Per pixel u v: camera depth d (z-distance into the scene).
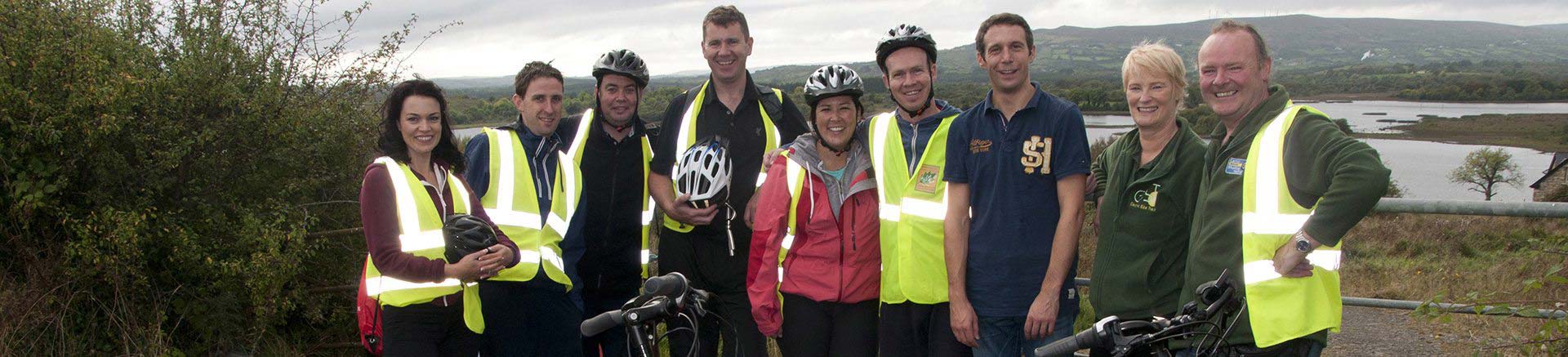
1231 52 3.28
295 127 5.97
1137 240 3.62
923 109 4.12
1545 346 4.59
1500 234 8.63
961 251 3.85
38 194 5.00
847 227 4.20
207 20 5.99
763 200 4.32
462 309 4.14
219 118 5.90
